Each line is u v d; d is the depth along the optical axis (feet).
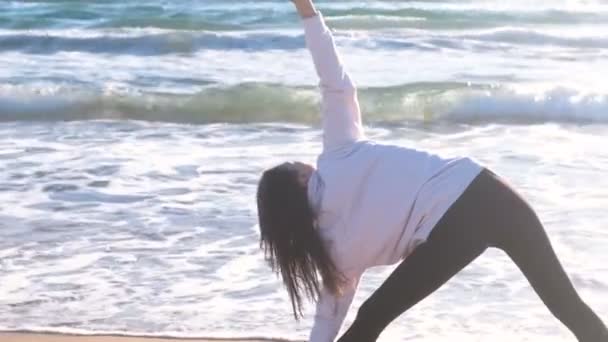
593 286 21.90
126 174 32.86
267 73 54.54
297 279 13.87
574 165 33.65
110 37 62.85
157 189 30.99
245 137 39.24
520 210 13.14
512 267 23.26
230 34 63.62
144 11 87.25
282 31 73.46
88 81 51.88
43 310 20.93
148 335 19.39
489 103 43.47
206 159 35.06
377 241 13.32
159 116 43.39
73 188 31.07
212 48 62.39
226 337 19.22
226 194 30.30
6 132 40.22
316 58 13.83
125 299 21.59
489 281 22.35
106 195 30.35
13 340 19.10
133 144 37.86
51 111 43.78
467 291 21.75
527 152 35.88
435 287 13.35
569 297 13.51
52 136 39.40
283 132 40.24
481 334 19.40
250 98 44.32
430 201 13.08
